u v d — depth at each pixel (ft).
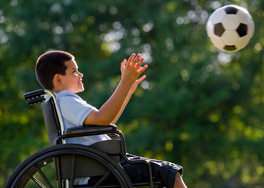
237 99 102.78
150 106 94.73
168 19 100.63
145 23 106.32
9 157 108.37
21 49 104.22
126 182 22.17
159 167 23.08
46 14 104.99
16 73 101.30
